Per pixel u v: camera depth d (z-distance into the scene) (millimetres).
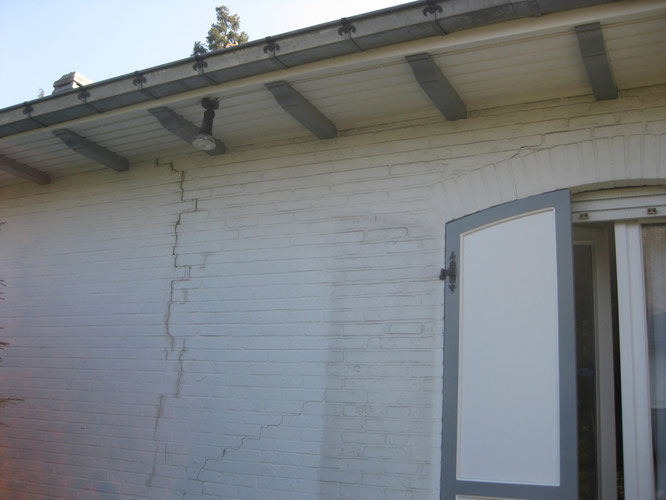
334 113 3770
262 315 3898
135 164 4645
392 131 3803
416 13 2840
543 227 3285
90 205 4762
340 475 3459
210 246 4188
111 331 4402
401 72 3293
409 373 3434
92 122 3996
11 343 4789
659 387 3129
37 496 4363
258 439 3723
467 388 3254
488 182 3473
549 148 3371
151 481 3988
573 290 3148
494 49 3006
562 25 2744
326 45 3053
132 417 4164
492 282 3330
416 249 3574
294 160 4059
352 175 3852
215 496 3762
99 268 4586
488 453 3141
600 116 3303
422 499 3252
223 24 14961
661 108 3188
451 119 3635
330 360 3637
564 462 2982
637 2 2621
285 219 3986
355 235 3748
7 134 4172
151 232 4445
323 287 3760
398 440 3375
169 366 4125
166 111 3723
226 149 4305
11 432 4586
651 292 3219
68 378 4480
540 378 3121
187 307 4160
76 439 4332
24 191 5109
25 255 4941
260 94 3576
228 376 3910
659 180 3139
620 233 3303
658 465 3064
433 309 3459
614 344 3623
